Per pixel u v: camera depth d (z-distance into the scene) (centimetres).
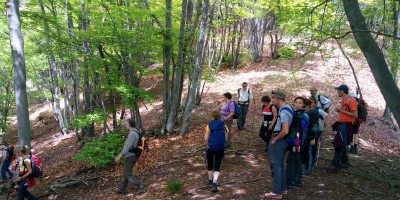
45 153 1516
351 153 883
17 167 685
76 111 1488
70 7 1088
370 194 573
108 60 1022
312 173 682
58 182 862
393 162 830
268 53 2166
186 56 1177
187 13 1179
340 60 1777
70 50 1036
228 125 859
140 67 1077
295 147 542
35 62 1731
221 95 1617
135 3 1112
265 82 1662
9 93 1928
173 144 1021
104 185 799
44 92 2053
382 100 1570
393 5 955
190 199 607
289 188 596
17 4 805
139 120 1143
